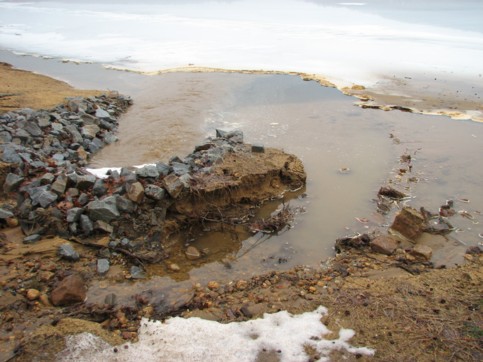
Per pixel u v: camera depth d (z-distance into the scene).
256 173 4.45
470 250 3.71
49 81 8.55
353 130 6.29
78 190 4.09
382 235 3.87
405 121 6.64
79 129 5.95
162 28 15.27
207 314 2.98
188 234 3.97
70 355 2.59
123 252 3.59
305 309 2.98
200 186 4.10
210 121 6.64
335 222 4.17
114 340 2.73
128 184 3.95
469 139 5.98
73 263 3.45
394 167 5.18
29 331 2.77
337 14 19.47
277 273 3.44
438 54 10.94
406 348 2.63
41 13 19.66
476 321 2.81
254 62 10.18
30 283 3.18
